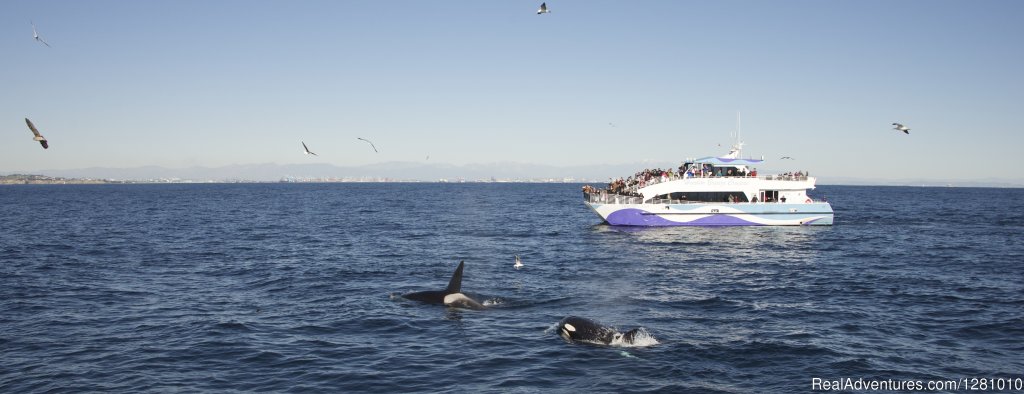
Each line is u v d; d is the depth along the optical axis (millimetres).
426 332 21516
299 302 26328
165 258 40188
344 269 35656
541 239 53781
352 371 17734
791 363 18453
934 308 25734
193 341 20484
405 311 24406
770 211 63562
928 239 54656
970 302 26891
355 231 61594
